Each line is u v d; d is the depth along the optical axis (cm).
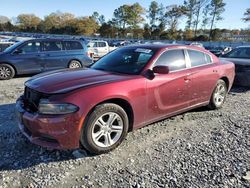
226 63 613
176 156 387
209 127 504
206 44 5325
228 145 427
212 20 8444
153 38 8644
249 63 841
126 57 479
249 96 776
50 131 347
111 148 393
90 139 367
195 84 514
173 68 477
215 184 321
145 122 437
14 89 803
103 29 9700
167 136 455
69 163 361
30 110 372
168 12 9100
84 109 353
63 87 367
